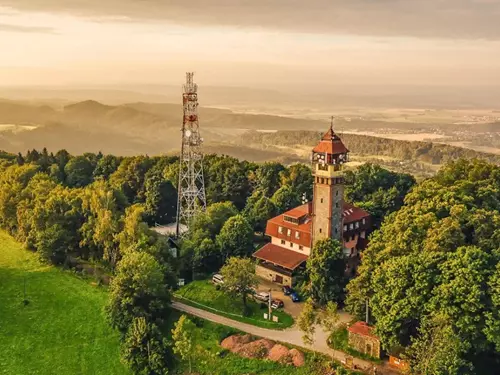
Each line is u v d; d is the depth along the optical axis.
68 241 128.75
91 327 101.94
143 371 85.69
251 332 93.25
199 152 142.25
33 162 199.88
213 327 95.25
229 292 100.50
